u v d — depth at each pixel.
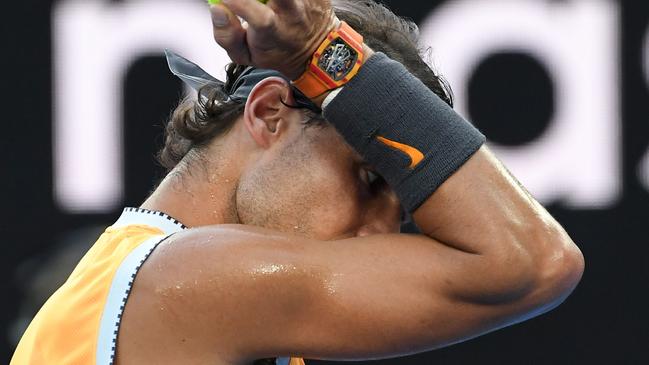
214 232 5.48
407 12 12.99
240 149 5.92
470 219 5.42
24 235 13.06
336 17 5.67
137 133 12.94
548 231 5.50
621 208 13.16
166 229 5.84
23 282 10.74
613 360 13.59
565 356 13.71
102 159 12.98
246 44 5.22
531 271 5.40
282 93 5.80
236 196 5.90
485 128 12.96
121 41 12.87
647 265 13.32
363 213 5.84
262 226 5.79
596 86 13.00
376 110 5.47
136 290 5.37
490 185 5.46
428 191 5.45
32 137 13.02
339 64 5.44
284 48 5.28
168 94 12.88
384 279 5.42
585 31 12.98
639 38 13.00
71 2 12.92
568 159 13.05
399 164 5.49
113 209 13.01
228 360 5.38
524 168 13.02
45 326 5.50
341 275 5.41
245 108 5.83
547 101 12.98
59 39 12.95
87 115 12.96
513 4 12.95
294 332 5.42
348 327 5.40
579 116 13.02
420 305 5.41
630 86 13.02
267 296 5.34
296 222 5.75
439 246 5.49
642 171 13.09
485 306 5.46
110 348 5.30
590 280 13.48
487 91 12.96
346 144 5.73
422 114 5.48
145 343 5.31
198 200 5.93
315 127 5.75
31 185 13.06
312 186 5.74
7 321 13.10
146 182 12.96
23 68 12.98
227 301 5.31
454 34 12.96
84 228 12.63
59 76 12.96
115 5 12.87
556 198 13.09
